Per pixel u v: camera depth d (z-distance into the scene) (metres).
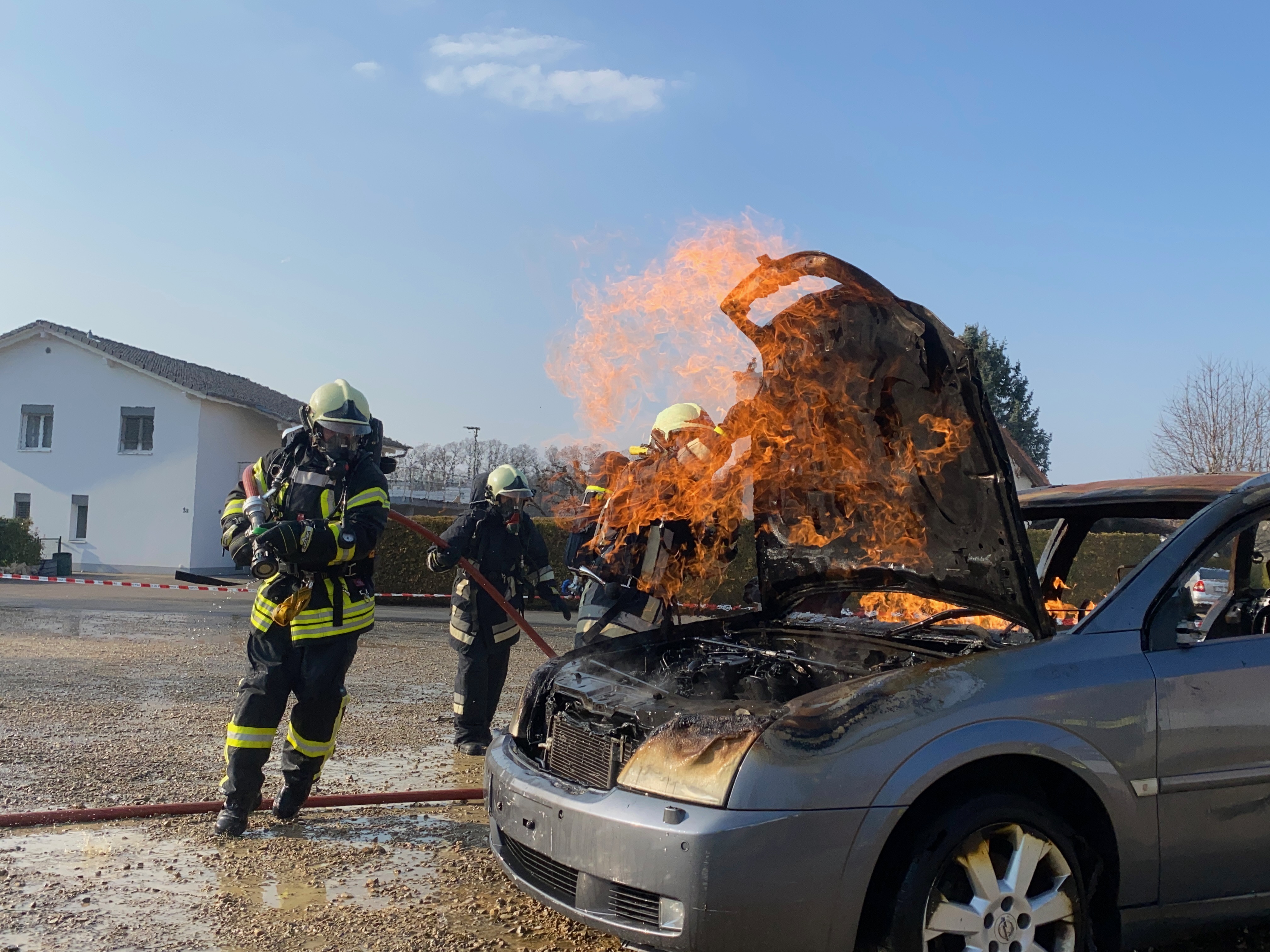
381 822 4.83
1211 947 3.64
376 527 4.57
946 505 3.54
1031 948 2.97
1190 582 3.44
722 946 2.74
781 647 4.37
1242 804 3.26
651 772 3.04
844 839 2.78
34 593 18.27
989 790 3.02
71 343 30.88
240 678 8.70
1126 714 3.12
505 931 3.59
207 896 3.79
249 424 32.94
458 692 6.36
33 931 3.40
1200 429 29.70
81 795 4.96
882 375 3.52
